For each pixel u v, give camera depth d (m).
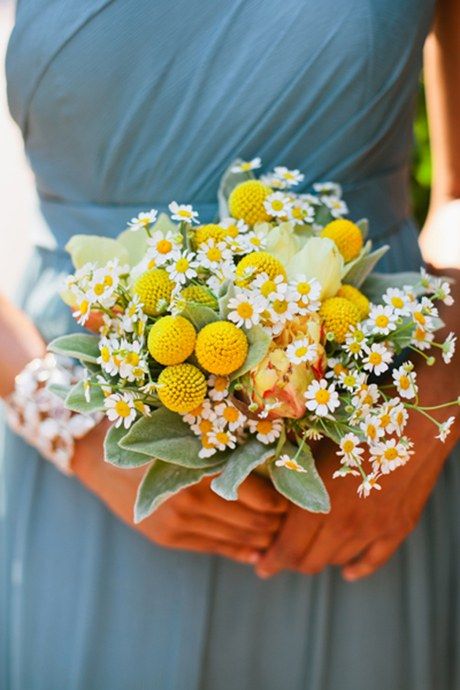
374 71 0.78
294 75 0.77
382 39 0.77
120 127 0.79
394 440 0.69
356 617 0.90
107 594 0.89
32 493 0.91
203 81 0.78
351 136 0.80
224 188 0.79
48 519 0.90
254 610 0.89
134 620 0.88
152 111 0.78
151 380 0.68
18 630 0.91
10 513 0.92
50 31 0.77
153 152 0.80
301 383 0.68
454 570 0.93
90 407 0.70
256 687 0.91
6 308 0.84
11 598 0.92
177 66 0.77
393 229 0.86
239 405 0.71
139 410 0.69
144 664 0.89
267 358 0.68
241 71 0.77
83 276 0.71
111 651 0.89
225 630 0.89
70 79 0.78
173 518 0.79
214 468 0.71
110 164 0.81
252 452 0.70
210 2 0.76
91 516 0.88
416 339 0.71
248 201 0.74
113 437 0.70
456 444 0.92
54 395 0.78
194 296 0.69
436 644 0.93
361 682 0.91
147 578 0.88
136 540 0.88
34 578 0.91
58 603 0.90
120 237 0.76
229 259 0.69
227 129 0.79
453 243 0.87
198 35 0.77
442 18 0.87
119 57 0.77
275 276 0.69
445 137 0.91
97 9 0.76
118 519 0.88
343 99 0.78
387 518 0.79
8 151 1.37
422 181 1.28
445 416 0.78
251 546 0.83
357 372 0.68
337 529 0.79
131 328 0.69
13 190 1.33
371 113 0.79
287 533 0.81
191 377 0.68
